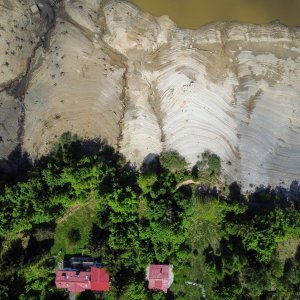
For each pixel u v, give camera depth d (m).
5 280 51.91
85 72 58.16
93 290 54.97
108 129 58.03
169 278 55.59
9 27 56.28
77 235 55.91
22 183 52.38
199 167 58.38
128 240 54.12
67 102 57.34
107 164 56.56
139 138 58.34
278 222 54.69
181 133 58.75
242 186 58.78
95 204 55.50
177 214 55.22
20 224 51.03
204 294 56.44
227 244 56.91
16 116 57.19
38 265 53.09
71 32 58.44
